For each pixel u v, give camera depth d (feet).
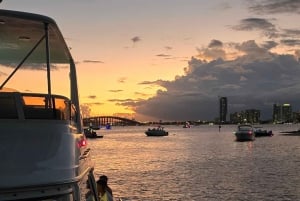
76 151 16.24
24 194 13.76
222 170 198.49
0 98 14.53
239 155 295.69
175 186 143.64
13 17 16.14
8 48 21.63
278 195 126.11
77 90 23.30
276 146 400.88
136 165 223.30
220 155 297.53
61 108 16.47
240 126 492.54
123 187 140.87
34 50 21.56
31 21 16.75
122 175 175.63
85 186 20.48
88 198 22.15
